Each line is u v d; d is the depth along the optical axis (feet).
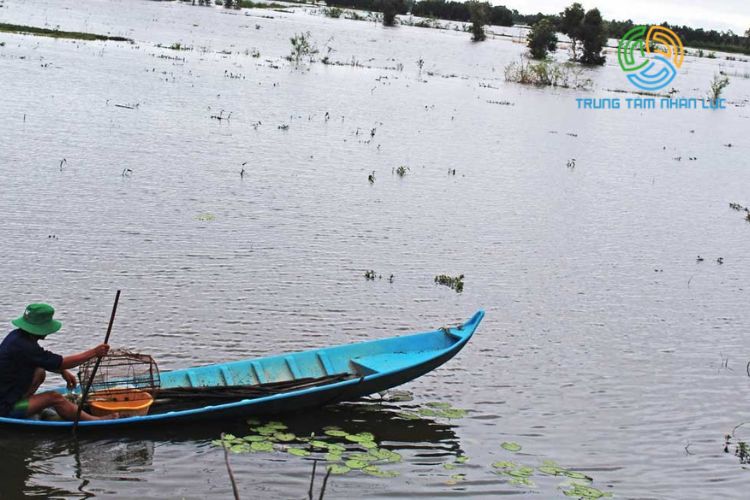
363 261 55.62
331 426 34.37
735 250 67.92
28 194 61.72
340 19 365.61
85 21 203.72
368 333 43.91
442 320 46.83
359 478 30.42
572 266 59.41
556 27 273.13
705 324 50.11
